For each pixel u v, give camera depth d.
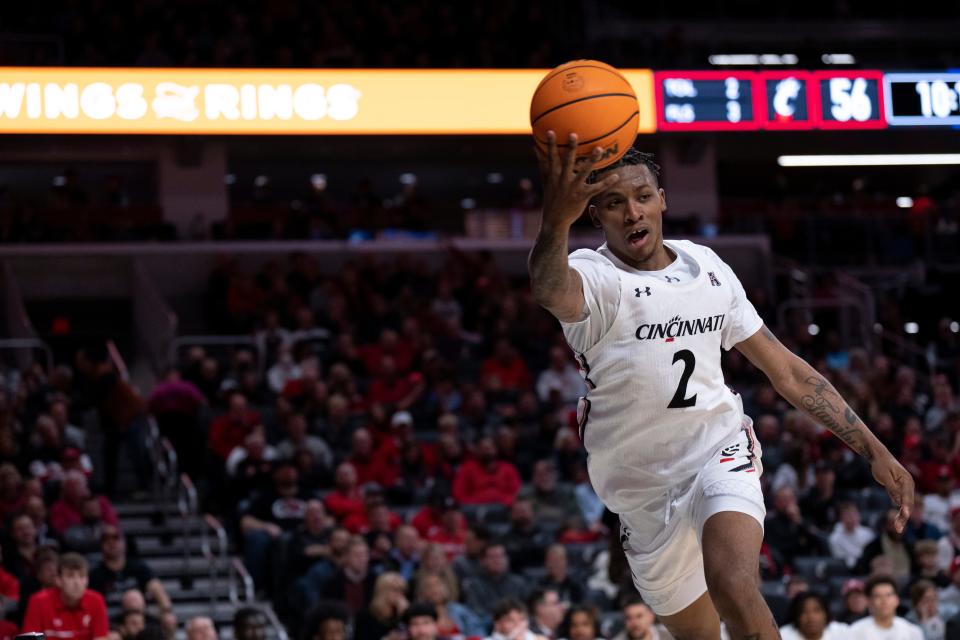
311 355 40.44
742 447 9.89
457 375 41.34
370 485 31.48
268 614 29.05
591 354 9.75
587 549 30.97
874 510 34.47
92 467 38.12
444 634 26.14
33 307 49.41
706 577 9.23
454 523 30.92
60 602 21.84
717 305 9.80
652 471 9.91
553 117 9.20
